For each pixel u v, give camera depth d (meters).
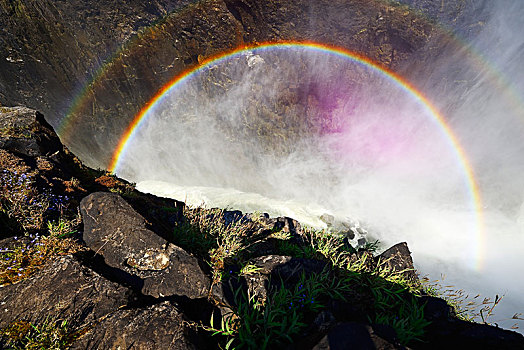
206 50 20.19
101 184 5.71
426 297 3.21
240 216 5.44
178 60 20.00
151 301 2.66
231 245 3.67
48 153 5.38
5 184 3.66
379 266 3.95
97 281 2.55
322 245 4.71
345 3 18.08
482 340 2.45
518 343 2.36
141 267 2.91
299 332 2.33
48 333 2.16
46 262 2.76
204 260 3.28
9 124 5.46
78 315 2.32
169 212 4.99
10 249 2.84
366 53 20.00
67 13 16.66
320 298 2.94
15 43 16.28
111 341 2.10
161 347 2.04
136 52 18.86
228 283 2.87
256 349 2.17
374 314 2.92
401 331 2.46
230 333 2.28
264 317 2.33
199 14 18.80
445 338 2.62
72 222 3.53
